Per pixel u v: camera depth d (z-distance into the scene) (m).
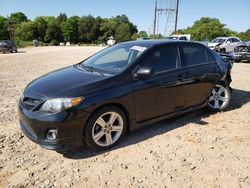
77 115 3.49
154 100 4.29
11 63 15.38
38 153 3.85
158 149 3.96
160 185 3.14
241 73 10.89
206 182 3.20
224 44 21.00
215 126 4.82
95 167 3.49
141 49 4.39
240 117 5.28
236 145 4.11
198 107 5.11
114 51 4.84
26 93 3.81
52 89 3.65
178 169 3.46
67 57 20.44
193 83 4.84
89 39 113.44
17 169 3.45
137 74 4.01
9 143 4.12
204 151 3.92
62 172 3.39
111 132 3.97
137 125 4.19
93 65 4.64
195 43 5.11
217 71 5.27
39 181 3.21
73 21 110.88
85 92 3.58
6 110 5.67
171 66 4.54
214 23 83.06
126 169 3.45
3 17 97.19
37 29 101.00
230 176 3.32
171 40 4.89
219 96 5.54
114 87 3.81
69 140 3.52
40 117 3.43
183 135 4.43
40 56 21.81
